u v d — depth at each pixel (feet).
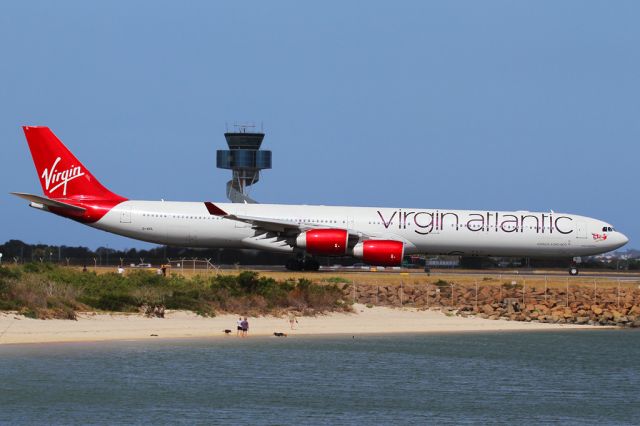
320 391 523.29
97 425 446.19
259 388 524.52
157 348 604.08
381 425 463.01
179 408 478.59
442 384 553.23
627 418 488.44
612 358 643.04
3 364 544.62
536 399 525.34
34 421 449.06
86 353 577.02
